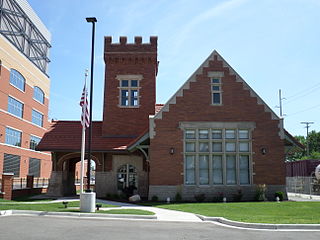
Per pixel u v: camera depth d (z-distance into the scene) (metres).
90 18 19.33
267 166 23.92
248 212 17.47
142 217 15.76
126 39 29.36
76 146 26.17
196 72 24.98
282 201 22.45
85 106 19.08
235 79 24.98
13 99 48.56
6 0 48.66
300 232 12.14
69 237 10.20
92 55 19.39
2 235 10.39
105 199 24.69
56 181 26.77
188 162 24.08
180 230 12.22
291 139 24.67
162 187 23.41
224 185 23.66
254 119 24.50
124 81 29.12
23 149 51.78
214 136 24.42
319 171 36.16
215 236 10.95
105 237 10.33
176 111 24.34
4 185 24.02
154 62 29.22
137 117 28.47
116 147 26.16
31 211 17.00
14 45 48.47
